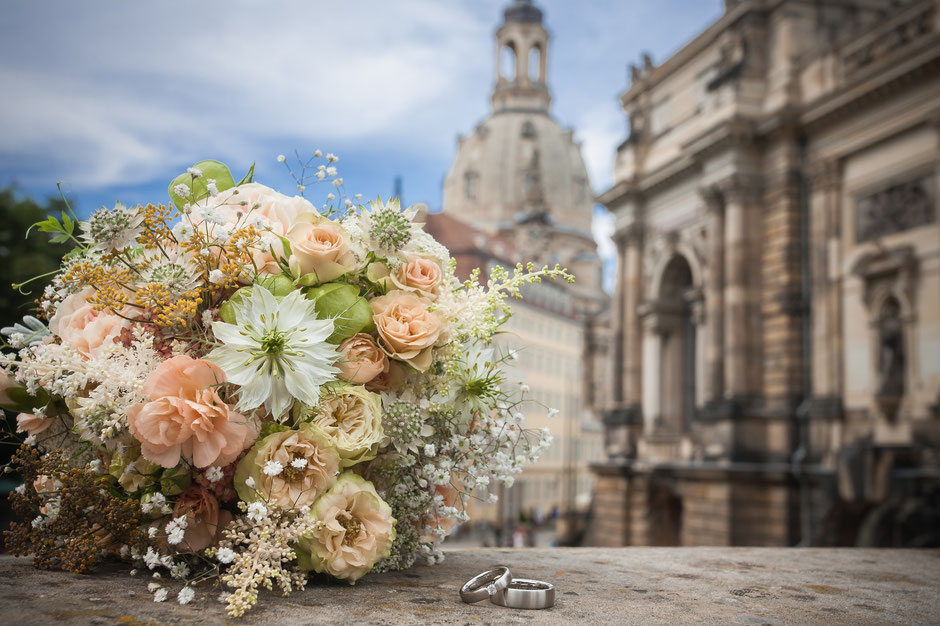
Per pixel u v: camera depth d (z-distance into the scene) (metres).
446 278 4.28
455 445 4.04
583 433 109.19
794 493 33.97
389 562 4.15
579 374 109.19
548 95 162.88
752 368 36.53
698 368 40.59
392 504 3.98
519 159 153.38
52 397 3.98
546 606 3.45
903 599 4.15
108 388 3.56
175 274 3.77
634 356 46.03
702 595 3.97
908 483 27.44
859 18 36.91
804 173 35.34
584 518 59.31
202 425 3.38
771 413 35.34
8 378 3.92
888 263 31.25
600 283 150.75
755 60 37.56
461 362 4.13
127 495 3.79
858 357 32.78
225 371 3.49
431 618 3.16
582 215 154.75
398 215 4.04
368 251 4.06
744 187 36.94
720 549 5.86
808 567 5.15
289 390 3.49
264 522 3.43
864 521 31.70
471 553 5.19
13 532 3.89
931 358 29.89
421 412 3.95
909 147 31.17
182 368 3.42
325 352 3.57
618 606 3.59
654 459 43.81
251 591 3.18
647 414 44.88
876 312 32.03
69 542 3.76
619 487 45.22
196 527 3.67
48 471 3.86
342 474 3.68
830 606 3.87
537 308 97.12
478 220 152.38
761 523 34.91
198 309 3.93
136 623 2.86
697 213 41.16
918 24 30.70
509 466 4.23
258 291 3.59
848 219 33.81
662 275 44.28
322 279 3.93
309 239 3.90
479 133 157.50
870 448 29.22
